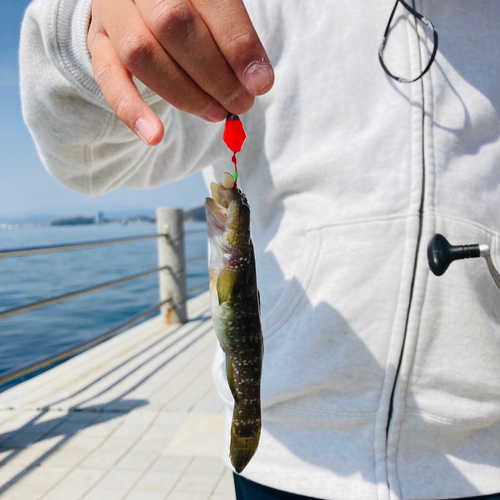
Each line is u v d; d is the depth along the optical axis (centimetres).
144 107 82
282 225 140
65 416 384
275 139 137
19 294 4072
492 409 127
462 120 130
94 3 94
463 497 127
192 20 78
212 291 107
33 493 285
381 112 131
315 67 134
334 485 129
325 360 129
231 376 109
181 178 160
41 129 121
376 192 128
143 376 471
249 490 142
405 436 129
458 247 110
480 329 126
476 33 135
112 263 6481
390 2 133
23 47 114
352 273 128
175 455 325
